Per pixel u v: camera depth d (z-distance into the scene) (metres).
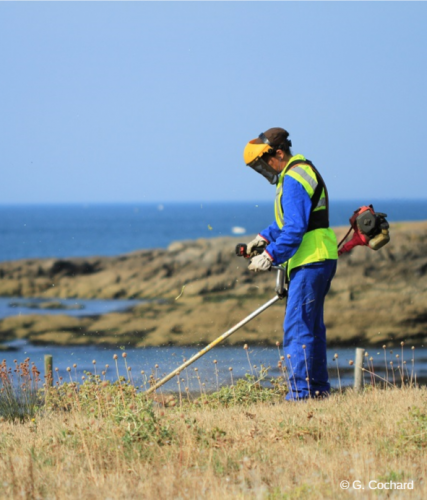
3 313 60.41
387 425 12.60
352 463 10.45
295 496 9.09
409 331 45.38
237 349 39.78
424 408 13.65
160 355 38.50
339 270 58.31
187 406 16.91
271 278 60.66
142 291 69.19
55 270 79.81
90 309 61.31
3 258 169.00
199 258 71.69
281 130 15.21
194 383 24.50
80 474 10.59
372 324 46.59
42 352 43.03
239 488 9.54
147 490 9.60
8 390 18.17
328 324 46.88
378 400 15.52
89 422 13.54
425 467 10.34
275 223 15.32
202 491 9.33
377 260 59.38
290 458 10.94
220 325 47.41
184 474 10.09
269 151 15.09
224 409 16.33
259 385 19.08
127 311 54.59
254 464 10.55
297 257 14.98
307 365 15.44
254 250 15.31
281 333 44.62
